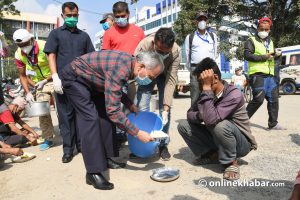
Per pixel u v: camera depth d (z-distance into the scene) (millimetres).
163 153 3893
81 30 4246
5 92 9258
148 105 3854
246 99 11789
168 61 3658
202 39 5141
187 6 19922
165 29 3307
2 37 8727
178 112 8305
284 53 16234
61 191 3016
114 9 4258
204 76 3109
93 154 2994
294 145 4426
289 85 15844
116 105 2799
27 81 4816
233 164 3256
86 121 2980
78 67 2984
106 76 2805
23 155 4023
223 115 3057
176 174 3250
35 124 6977
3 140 4441
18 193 3021
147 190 2971
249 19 20219
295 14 18531
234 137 3127
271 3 19109
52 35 3998
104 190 2998
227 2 19547
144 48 3596
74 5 4016
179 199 2758
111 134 3383
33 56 4480
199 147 3564
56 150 4488
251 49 5297
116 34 4359
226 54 20062
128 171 3490
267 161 3715
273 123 5508
